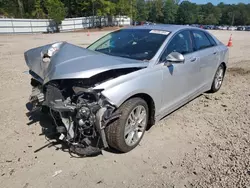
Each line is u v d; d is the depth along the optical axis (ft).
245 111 15.12
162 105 11.95
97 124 9.06
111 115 9.16
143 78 10.23
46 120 13.11
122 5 158.10
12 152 10.27
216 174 9.05
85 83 9.23
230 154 10.31
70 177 8.87
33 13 142.92
